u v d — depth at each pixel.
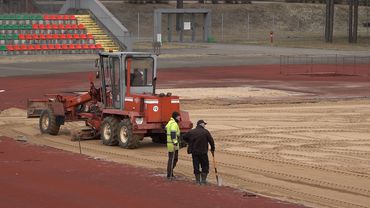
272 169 25.83
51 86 57.62
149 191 21.20
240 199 20.14
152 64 31.56
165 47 109.38
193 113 42.75
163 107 30.20
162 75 67.44
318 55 96.62
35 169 24.91
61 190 21.22
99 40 98.00
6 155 28.30
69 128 37.72
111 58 31.61
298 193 21.73
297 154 29.22
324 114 42.28
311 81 63.00
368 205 20.17
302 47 113.62
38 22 97.56
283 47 113.44
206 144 22.34
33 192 20.88
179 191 21.23
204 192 21.14
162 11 119.62
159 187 21.84
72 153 29.14
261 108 45.28
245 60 87.81
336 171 25.50
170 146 23.02
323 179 23.98
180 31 127.69
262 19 159.12
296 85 59.41
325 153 29.48
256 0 180.00
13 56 89.88
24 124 39.53
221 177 24.19
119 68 31.17
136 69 31.25
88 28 99.69
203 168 22.48
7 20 95.44
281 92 54.09
